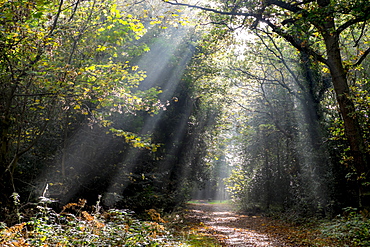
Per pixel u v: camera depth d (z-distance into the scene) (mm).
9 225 7309
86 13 9383
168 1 12430
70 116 11688
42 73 7914
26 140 11266
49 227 5512
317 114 17078
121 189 14062
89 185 12820
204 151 23188
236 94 24672
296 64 18250
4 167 8695
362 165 10609
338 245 8375
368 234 8156
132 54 13016
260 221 17906
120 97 9727
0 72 8203
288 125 20688
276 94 22141
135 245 5977
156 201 15312
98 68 9578
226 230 13102
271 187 23812
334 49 11562
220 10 14164
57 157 12266
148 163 16219
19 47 7773
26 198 10516
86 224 6086
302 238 10422
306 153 17172
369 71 15430
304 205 16609
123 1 11227
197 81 21828
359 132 10875
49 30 7844
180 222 13445
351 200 14203
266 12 12344
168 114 17859
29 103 9648
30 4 6848
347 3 9766
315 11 10008
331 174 14734
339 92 11297
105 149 13672
